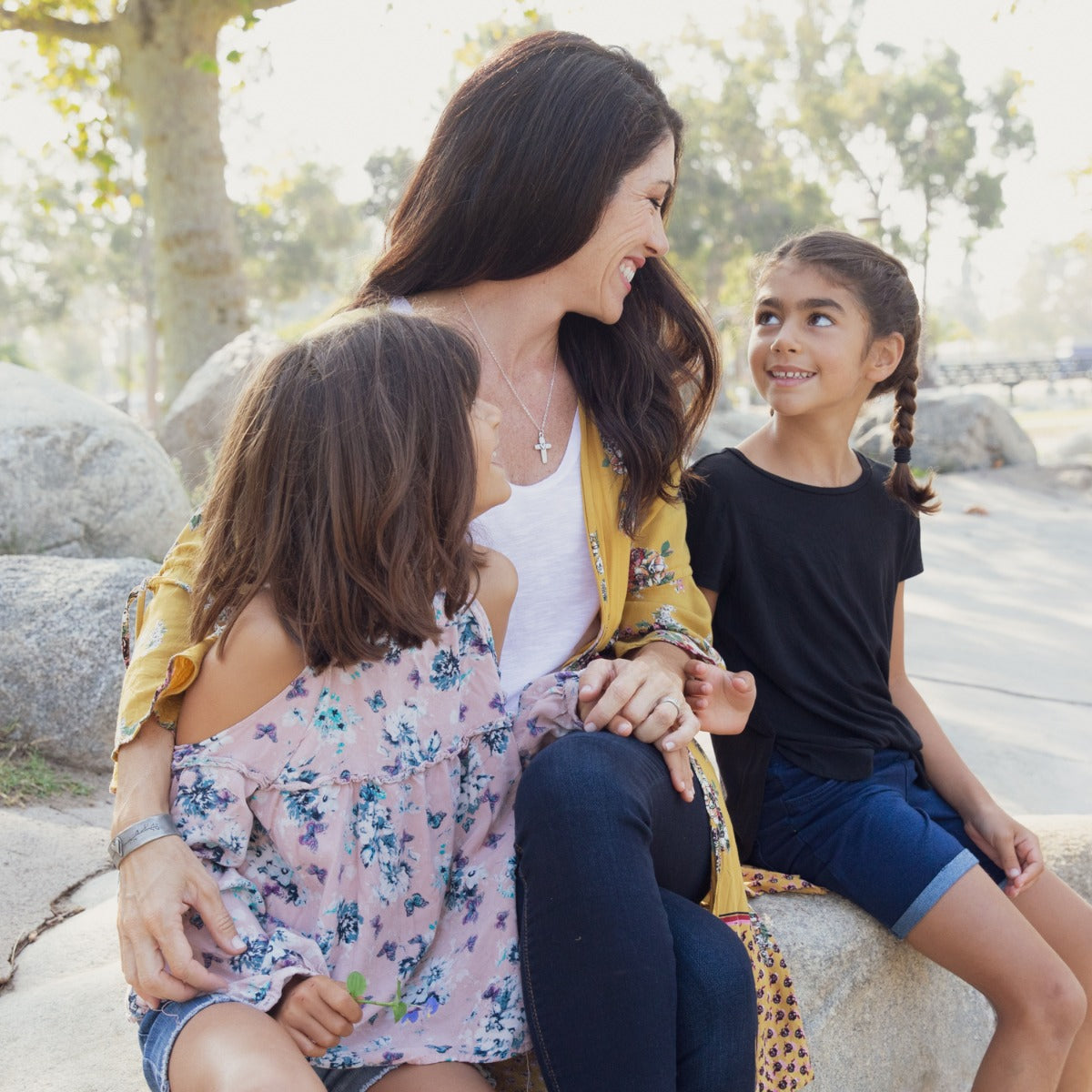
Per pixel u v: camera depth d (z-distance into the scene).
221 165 9.97
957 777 2.11
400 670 1.48
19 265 43.22
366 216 37.22
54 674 3.30
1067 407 37.28
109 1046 1.82
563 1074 1.36
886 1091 2.00
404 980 1.46
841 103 40.75
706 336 2.09
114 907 2.40
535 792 1.45
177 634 1.52
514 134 1.80
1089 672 5.01
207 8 9.48
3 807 2.92
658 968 1.34
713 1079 1.38
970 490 10.40
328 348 1.50
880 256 2.14
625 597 1.94
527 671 1.85
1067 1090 1.92
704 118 38.72
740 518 2.03
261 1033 1.24
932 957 1.82
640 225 1.85
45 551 4.28
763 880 1.96
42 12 10.29
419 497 1.45
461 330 1.62
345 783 1.44
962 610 6.16
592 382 1.96
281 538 1.42
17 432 4.30
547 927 1.39
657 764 1.57
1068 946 1.93
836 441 2.13
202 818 1.40
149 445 4.70
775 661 2.00
